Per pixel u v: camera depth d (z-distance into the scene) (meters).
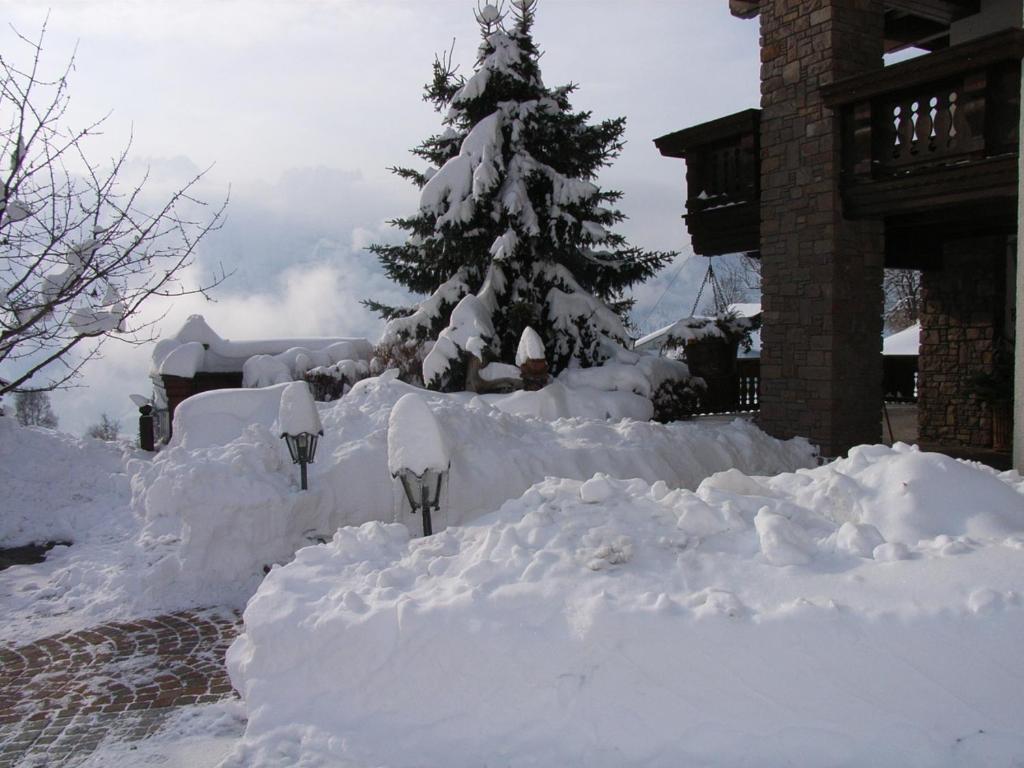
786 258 10.85
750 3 12.96
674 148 12.63
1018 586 3.04
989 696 2.80
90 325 5.36
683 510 4.01
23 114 5.59
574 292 14.37
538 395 11.64
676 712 3.08
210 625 5.96
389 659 3.49
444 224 13.98
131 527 9.05
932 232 12.05
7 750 4.09
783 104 10.80
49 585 7.20
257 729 3.55
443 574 3.98
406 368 14.60
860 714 2.89
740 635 3.09
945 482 4.05
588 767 3.02
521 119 14.34
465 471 7.60
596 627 3.25
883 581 3.23
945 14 12.72
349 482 7.45
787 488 4.75
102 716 4.48
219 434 8.70
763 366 11.26
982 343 12.28
